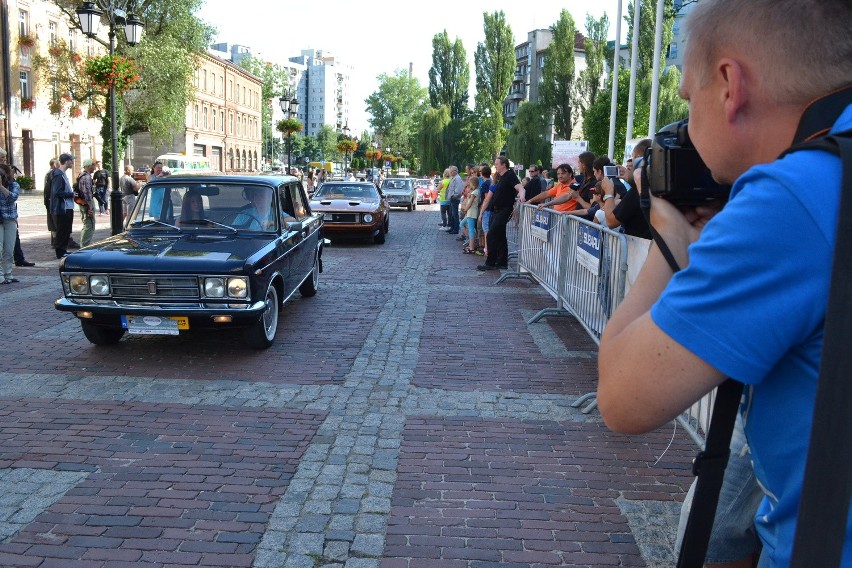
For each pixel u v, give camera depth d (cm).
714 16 105
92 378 611
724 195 129
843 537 85
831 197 86
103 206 2380
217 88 7281
